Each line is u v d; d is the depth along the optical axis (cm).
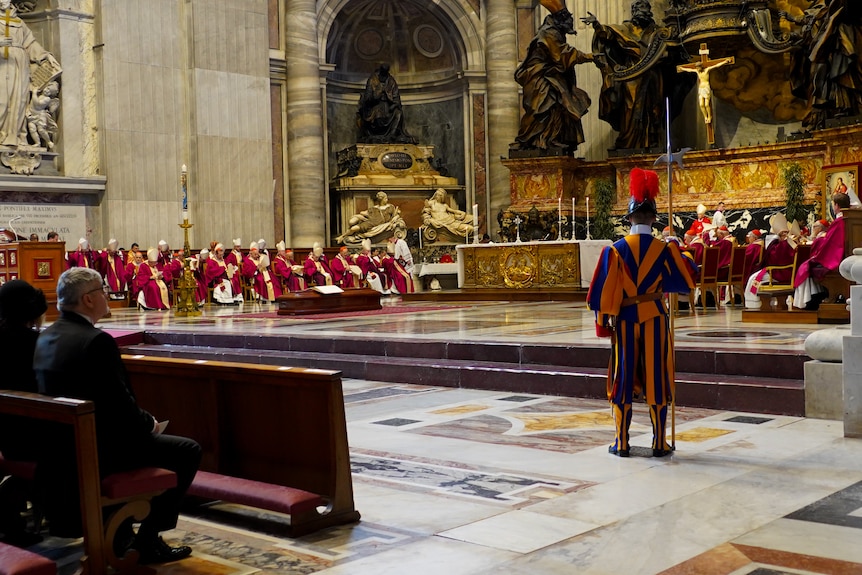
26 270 1655
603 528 463
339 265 2261
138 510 423
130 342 1338
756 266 1463
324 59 2533
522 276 1880
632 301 616
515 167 2355
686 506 497
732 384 791
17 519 493
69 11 2123
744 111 2288
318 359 1093
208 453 559
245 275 2189
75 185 2109
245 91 2362
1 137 2042
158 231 2233
